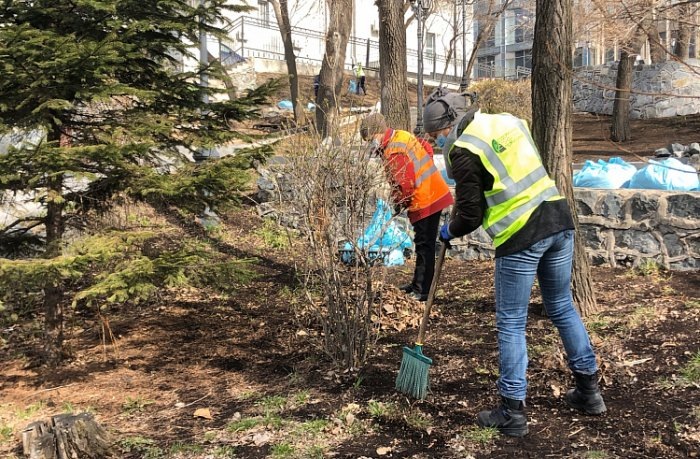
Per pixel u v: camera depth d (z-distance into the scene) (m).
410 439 3.23
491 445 3.11
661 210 6.16
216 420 3.62
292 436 3.31
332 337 4.27
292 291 6.39
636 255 6.34
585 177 7.52
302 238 4.54
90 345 5.13
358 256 4.05
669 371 3.77
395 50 8.73
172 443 3.32
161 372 4.50
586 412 3.35
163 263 4.02
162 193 4.20
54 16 4.27
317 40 27.95
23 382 4.42
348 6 11.44
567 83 4.73
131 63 4.47
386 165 4.17
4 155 3.72
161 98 4.69
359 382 3.95
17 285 3.83
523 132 3.16
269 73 24.08
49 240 4.46
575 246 4.91
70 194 4.36
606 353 4.11
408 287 5.69
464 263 7.39
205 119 4.80
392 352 4.50
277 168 4.26
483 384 3.84
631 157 13.26
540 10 4.72
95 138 4.44
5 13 4.25
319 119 9.13
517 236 3.08
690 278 5.79
